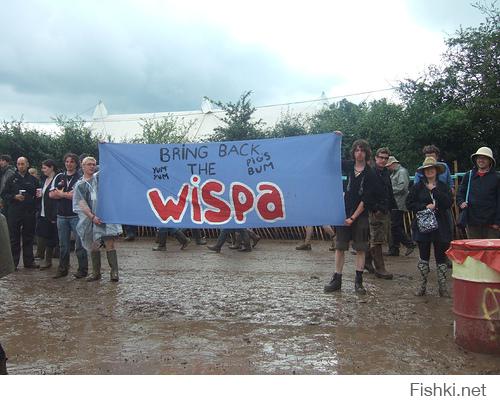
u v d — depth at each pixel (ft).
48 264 29.50
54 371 13.28
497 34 52.85
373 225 25.17
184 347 15.14
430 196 21.02
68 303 20.77
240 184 20.89
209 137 69.26
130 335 16.38
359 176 21.30
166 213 21.42
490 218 21.57
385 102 56.80
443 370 13.12
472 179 22.25
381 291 22.44
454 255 14.96
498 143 50.29
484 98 49.90
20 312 19.42
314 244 41.16
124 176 21.80
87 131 61.52
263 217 20.76
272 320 17.97
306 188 20.44
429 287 23.36
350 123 55.01
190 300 21.12
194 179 21.25
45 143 60.39
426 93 56.34
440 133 49.03
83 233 24.93
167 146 21.53
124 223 21.70
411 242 32.99
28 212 29.48
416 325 17.19
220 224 20.98
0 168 30.99
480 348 14.30
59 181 27.07
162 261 31.86
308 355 14.34
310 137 20.56
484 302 14.23
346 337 15.93
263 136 59.93
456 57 56.49
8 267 11.87
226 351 14.74
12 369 13.46
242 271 27.96
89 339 15.99
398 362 13.71
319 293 22.13
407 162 50.11
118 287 23.89
